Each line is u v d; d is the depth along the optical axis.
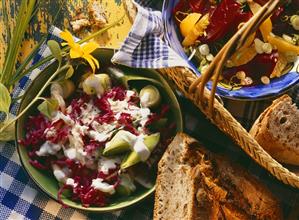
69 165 0.70
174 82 0.71
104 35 0.76
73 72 0.72
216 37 0.70
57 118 0.70
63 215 0.72
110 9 0.76
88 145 0.70
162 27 0.70
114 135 0.69
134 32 0.66
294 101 0.72
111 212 0.72
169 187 0.68
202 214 0.65
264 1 0.70
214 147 0.73
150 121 0.70
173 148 0.68
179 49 0.71
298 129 0.67
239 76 0.70
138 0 0.73
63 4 0.77
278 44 0.70
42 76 0.71
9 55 0.72
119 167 0.70
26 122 0.72
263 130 0.67
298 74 0.69
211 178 0.66
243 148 0.64
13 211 0.73
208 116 0.65
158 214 0.68
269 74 0.70
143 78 0.71
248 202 0.67
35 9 0.77
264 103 0.73
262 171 0.72
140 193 0.70
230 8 0.69
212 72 0.58
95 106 0.71
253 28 0.56
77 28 0.76
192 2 0.71
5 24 0.74
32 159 0.71
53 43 0.68
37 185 0.70
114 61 0.67
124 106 0.71
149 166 0.70
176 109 0.70
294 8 0.71
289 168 0.69
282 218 0.68
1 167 0.73
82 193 0.70
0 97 0.68
